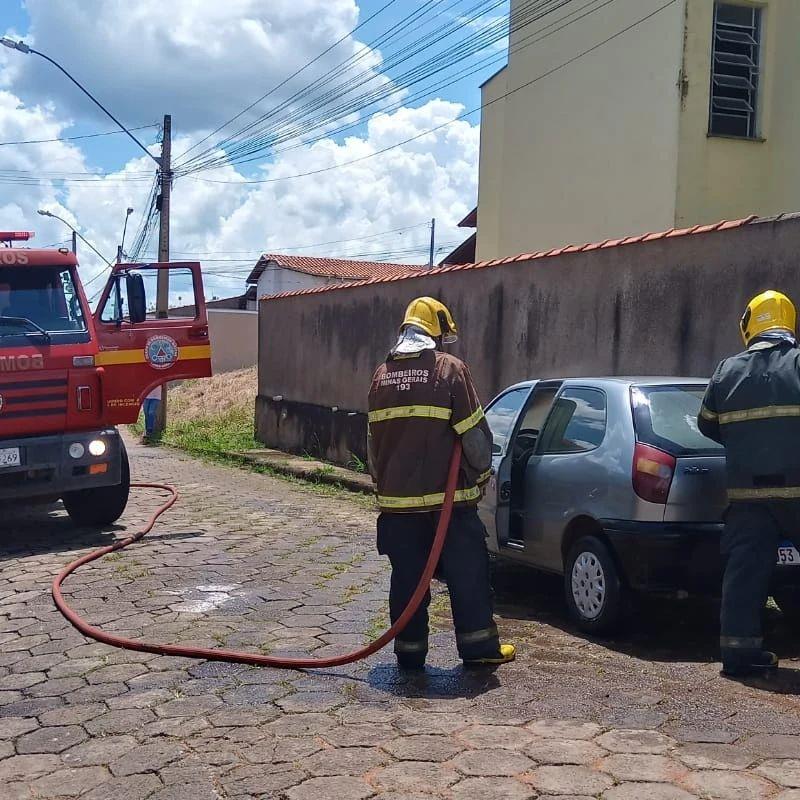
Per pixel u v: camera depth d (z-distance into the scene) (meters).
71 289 8.32
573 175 14.98
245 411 21.55
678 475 5.00
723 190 12.88
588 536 5.42
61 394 8.04
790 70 12.75
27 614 5.91
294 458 14.90
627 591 5.20
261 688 4.48
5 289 8.07
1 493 7.82
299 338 15.47
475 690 4.40
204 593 6.32
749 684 4.47
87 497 8.80
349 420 13.53
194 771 3.57
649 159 13.23
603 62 14.24
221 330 35.81
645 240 8.06
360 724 3.98
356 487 11.97
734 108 13.09
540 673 4.66
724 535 4.73
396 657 4.85
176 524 9.18
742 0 12.81
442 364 4.61
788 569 4.81
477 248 18.70
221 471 14.21
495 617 5.85
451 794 3.30
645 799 3.23
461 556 4.68
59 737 3.97
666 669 4.73
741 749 3.65
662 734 3.82
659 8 13.01
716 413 4.75
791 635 5.38
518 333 9.78
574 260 8.97
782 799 3.22
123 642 5.15
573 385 6.12
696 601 6.14
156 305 18.52
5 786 3.53
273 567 7.12
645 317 8.12
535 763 3.54
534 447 6.19
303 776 3.48
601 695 4.31
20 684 4.64
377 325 12.87
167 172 20.42
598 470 5.38
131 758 3.72
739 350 7.20
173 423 21.72
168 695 4.42
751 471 4.53
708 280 7.50
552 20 15.47
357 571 6.98
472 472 4.62
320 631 5.41
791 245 6.78
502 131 17.62
